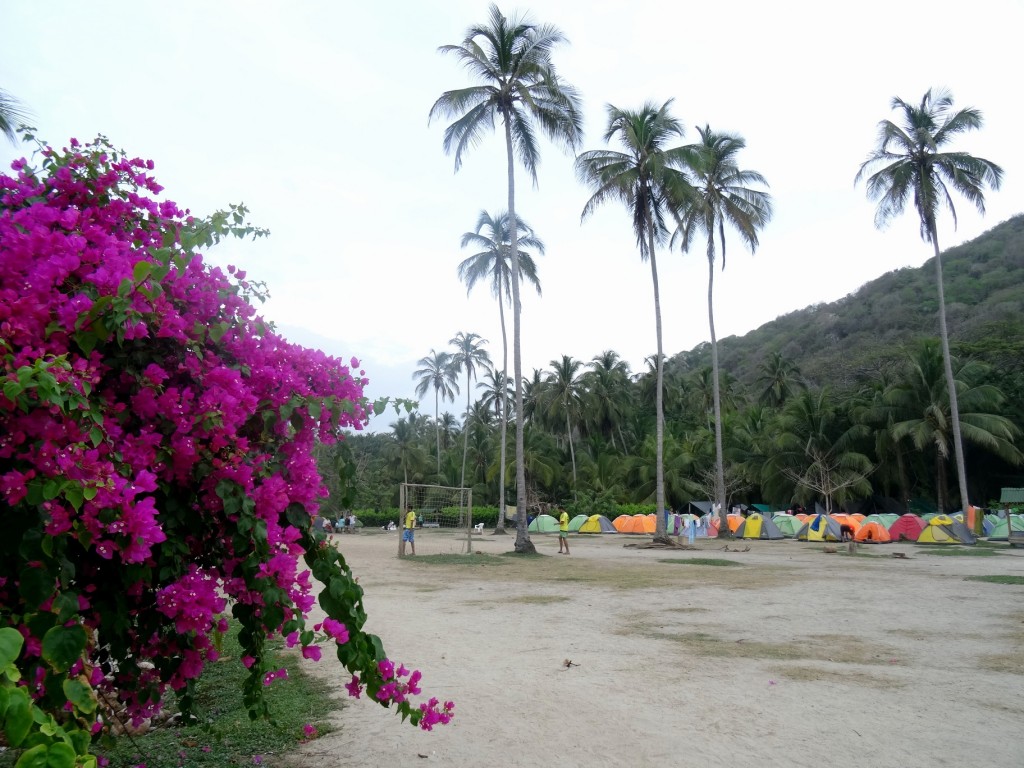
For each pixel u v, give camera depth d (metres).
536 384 58.91
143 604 2.48
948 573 16.09
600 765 4.07
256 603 2.56
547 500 52.16
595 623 9.21
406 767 4.01
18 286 2.14
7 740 1.52
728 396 57.47
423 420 79.81
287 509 2.68
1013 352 39.75
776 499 43.16
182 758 4.07
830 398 43.72
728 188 30.36
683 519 37.19
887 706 5.30
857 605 10.93
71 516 2.01
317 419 2.79
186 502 2.46
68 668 1.93
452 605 10.91
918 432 34.84
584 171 26.45
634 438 58.50
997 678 6.21
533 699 5.46
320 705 5.27
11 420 1.96
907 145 29.50
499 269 35.00
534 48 23.08
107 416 2.26
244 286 2.98
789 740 4.51
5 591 2.08
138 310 2.21
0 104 11.98
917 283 76.44
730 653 7.27
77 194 2.75
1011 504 35.22
